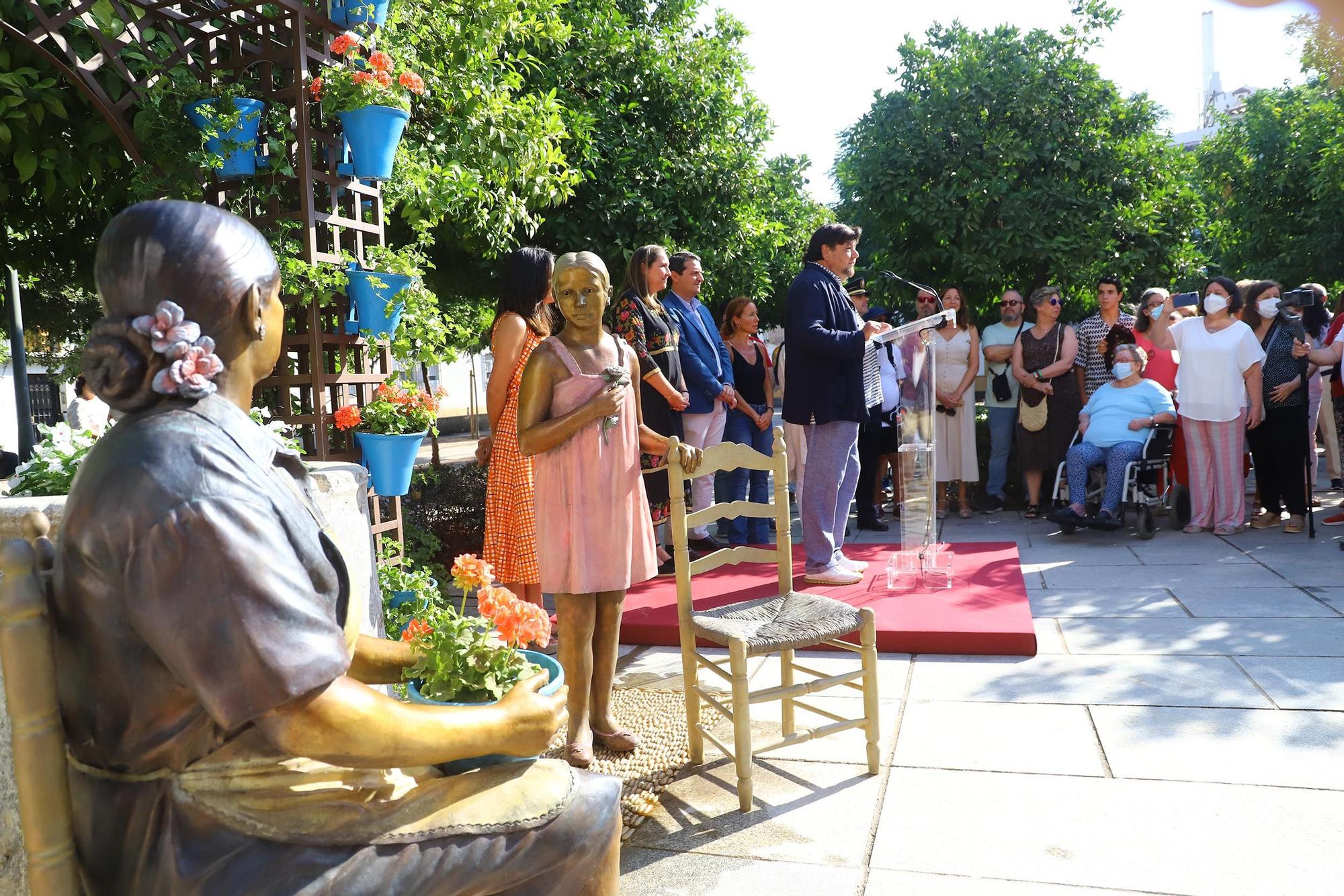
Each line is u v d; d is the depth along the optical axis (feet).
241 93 12.76
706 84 29.84
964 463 25.27
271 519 4.20
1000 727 11.23
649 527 10.54
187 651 3.94
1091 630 14.82
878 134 31.30
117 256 4.47
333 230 13.46
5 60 12.73
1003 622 14.35
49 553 4.56
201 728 4.29
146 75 13.10
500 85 21.09
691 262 19.90
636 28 29.94
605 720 10.85
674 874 8.37
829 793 9.79
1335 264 42.60
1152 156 30.91
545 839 4.89
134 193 12.96
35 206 17.79
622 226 27.86
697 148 30.12
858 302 24.84
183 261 4.44
